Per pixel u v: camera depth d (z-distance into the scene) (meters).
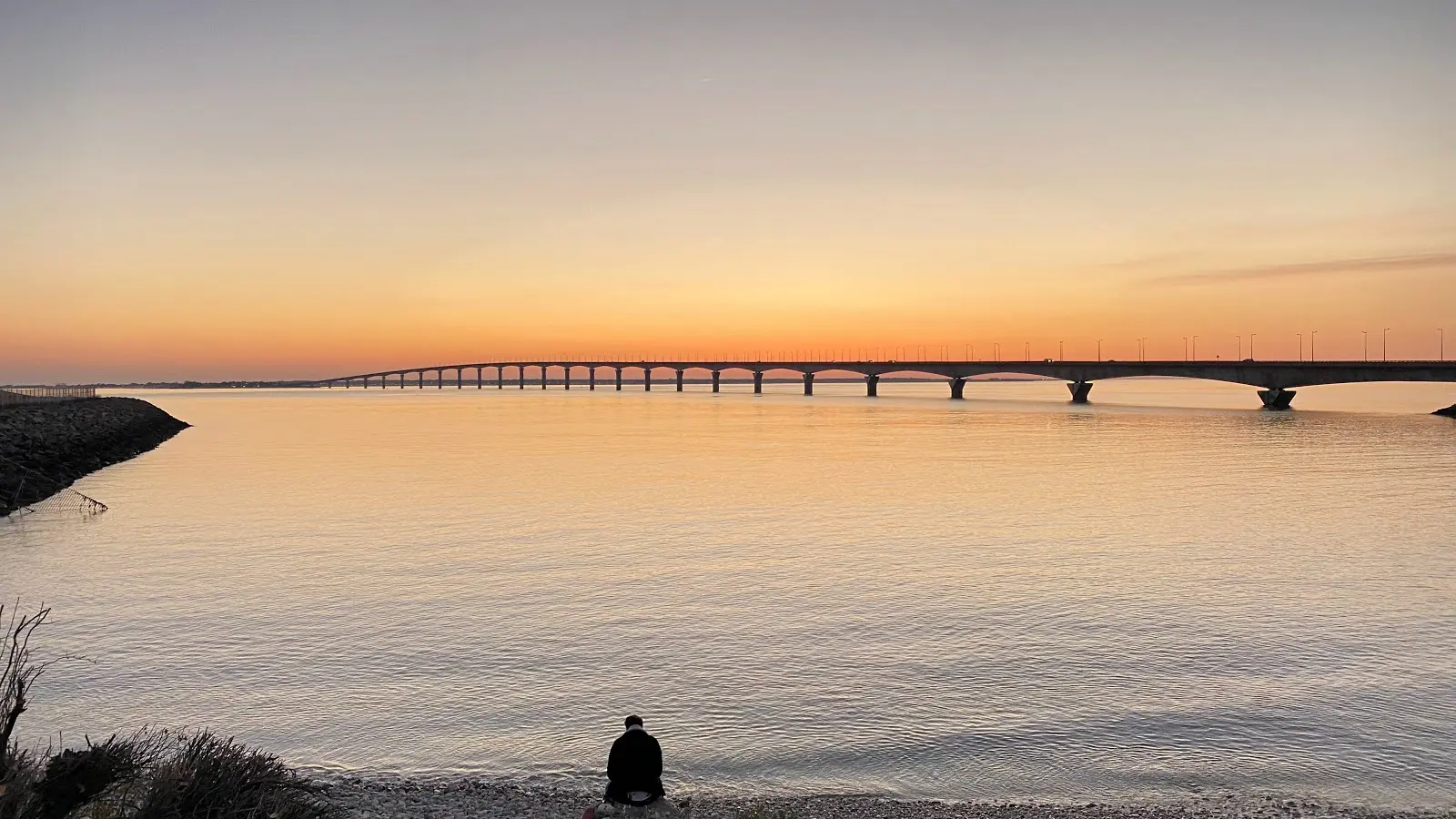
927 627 29.44
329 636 28.50
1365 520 51.28
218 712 22.12
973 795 17.70
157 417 148.38
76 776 13.41
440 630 29.23
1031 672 24.94
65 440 81.44
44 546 43.84
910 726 21.09
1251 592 34.03
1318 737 20.34
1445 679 24.12
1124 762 19.14
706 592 34.50
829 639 28.19
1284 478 72.56
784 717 21.70
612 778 15.27
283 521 51.91
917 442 113.94
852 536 46.69
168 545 44.16
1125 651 26.77
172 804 13.12
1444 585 35.03
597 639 28.23
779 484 70.19
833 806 17.06
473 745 20.06
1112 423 155.88
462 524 50.72
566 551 42.81
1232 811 16.91
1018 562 39.81
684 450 103.00
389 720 21.56
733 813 16.72
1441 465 81.69
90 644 27.61
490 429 148.38
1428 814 16.69
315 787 17.45
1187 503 58.41
